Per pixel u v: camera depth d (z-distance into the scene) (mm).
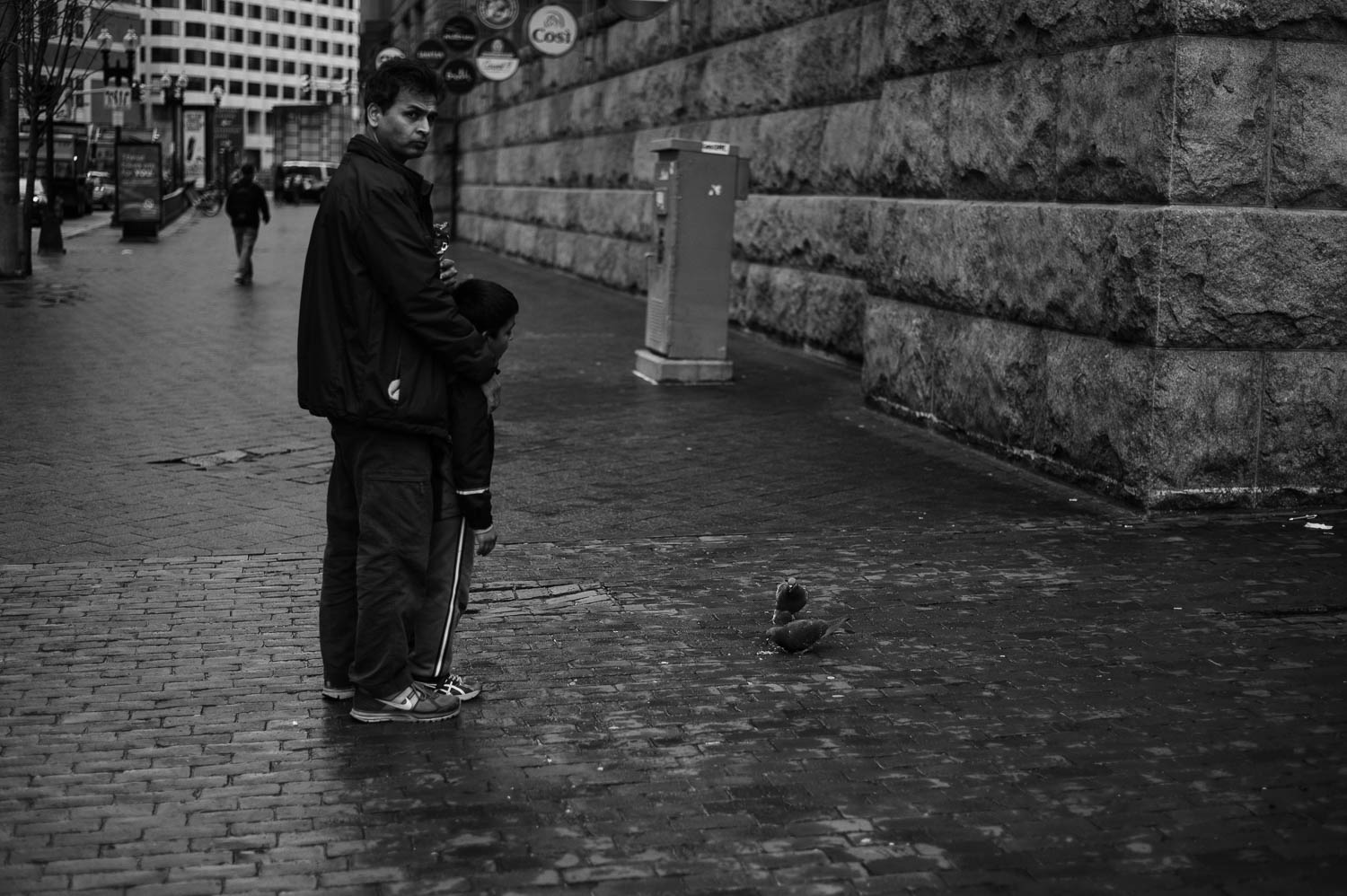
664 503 7945
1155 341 7562
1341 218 7652
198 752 4453
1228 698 4926
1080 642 5543
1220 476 7711
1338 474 7852
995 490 8273
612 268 22125
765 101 15672
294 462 8945
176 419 10289
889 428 10234
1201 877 3611
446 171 37594
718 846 3801
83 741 4535
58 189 47719
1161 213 7488
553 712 4816
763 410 11023
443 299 4469
